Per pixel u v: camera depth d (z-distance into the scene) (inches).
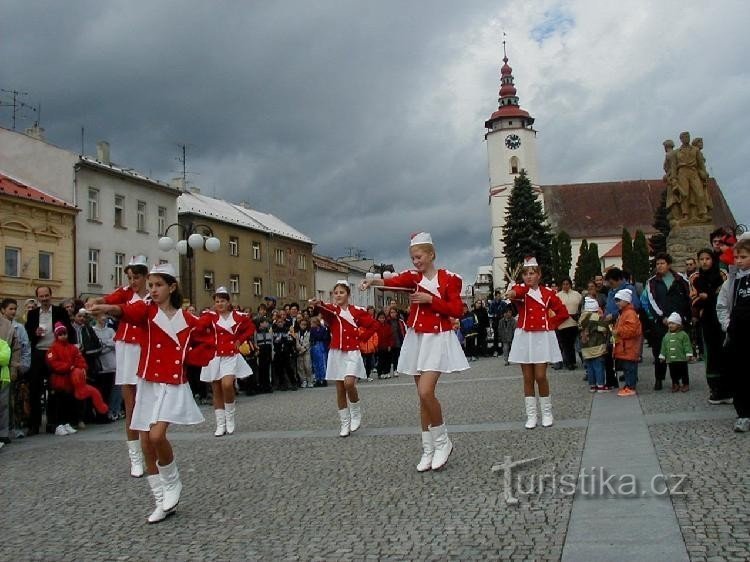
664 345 465.1
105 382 542.9
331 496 255.4
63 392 484.4
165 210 1815.9
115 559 202.1
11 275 1354.6
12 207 1354.6
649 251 2561.5
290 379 753.0
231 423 431.5
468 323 1027.9
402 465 299.4
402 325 887.1
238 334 437.4
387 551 192.1
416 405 507.2
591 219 3255.4
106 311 235.1
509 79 3523.6
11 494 293.7
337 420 460.1
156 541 216.7
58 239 1459.2
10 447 429.1
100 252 1578.5
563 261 2736.2
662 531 190.1
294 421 470.0
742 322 310.5
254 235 2164.1
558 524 203.5
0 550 215.2
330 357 398.9
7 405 442.6
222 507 251.3
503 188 3405.5
